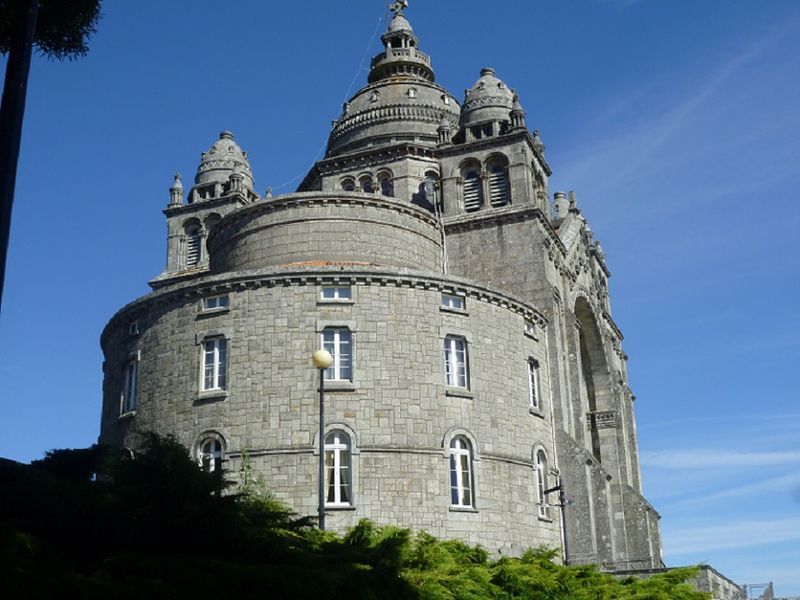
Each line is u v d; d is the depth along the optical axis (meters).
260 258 47.59
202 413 40.84
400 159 65.38
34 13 14.48
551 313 50.81
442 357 42.00
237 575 16.67
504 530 41.31
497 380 43.56
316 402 39.88
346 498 38.97
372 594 18.67
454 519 39.75
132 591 15.30
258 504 21.72
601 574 30.98
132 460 18.98
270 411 39.97
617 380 70.88
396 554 21.41
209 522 18.38
